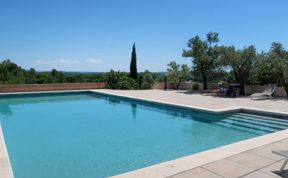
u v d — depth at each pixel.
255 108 10.96
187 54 19.28
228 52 16.83
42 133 8.73
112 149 7.02
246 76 16.91
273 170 4.16
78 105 14.85
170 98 14.86
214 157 4.74
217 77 19.06
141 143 7.56
